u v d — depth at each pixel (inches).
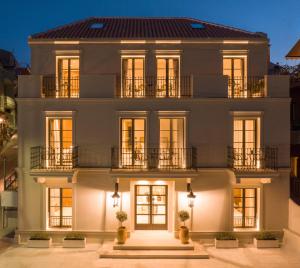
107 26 734.5
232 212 625.6
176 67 650.2
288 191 632.4
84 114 621.9
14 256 565.9
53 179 623.5
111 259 553.3
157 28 721.6
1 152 1112.2
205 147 622.2
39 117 625.6
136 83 642.8
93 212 626.2
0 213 733.9
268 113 627.5
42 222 627.2
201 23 772.6
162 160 621.3
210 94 620.4
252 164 625.3
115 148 618.2
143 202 644.7
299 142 776.3
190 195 589.9
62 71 652.7
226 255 572.1
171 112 618.5
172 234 628.4
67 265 529.3
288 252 585.9
